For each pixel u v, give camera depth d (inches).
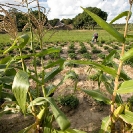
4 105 123.6
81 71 405.4
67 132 93.2
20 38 88.4
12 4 83.5
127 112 98.9
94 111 220.8
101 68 94.5
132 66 420.2
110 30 84.5
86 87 303.3
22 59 105.8
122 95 267.9
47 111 112.2
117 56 526.0
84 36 1791.3
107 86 121.0
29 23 95.3
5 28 88.7
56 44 972.6
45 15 88.0
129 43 983.6
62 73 386.6
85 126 190.9
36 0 84.7
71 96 235.3
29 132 101.0
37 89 116.8
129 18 86.0
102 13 3462.1
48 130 107.0
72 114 215.5
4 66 108.1
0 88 105.7
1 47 826.2
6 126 192.7
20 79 82.3
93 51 676.1
